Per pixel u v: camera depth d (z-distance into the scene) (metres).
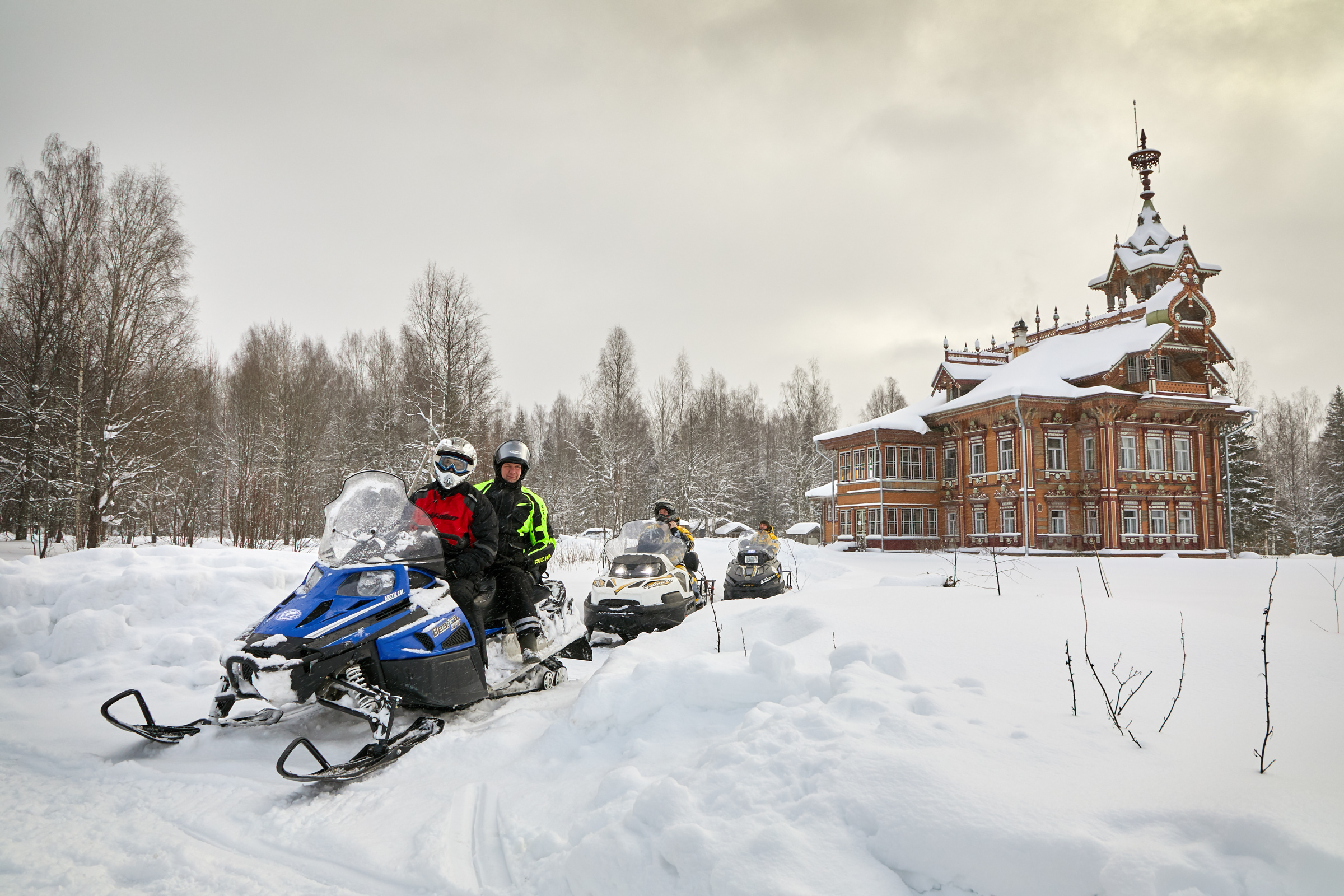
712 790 3.07
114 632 7.07
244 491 22.48
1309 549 57.19
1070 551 31.30
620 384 56.00
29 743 4.76
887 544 37.69
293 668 4.38
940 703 3.74
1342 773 2.88
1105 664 4.58
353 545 5.01
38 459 25.12
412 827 3.53
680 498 53.59
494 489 6.57
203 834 3.49
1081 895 2.25
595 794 3.56
